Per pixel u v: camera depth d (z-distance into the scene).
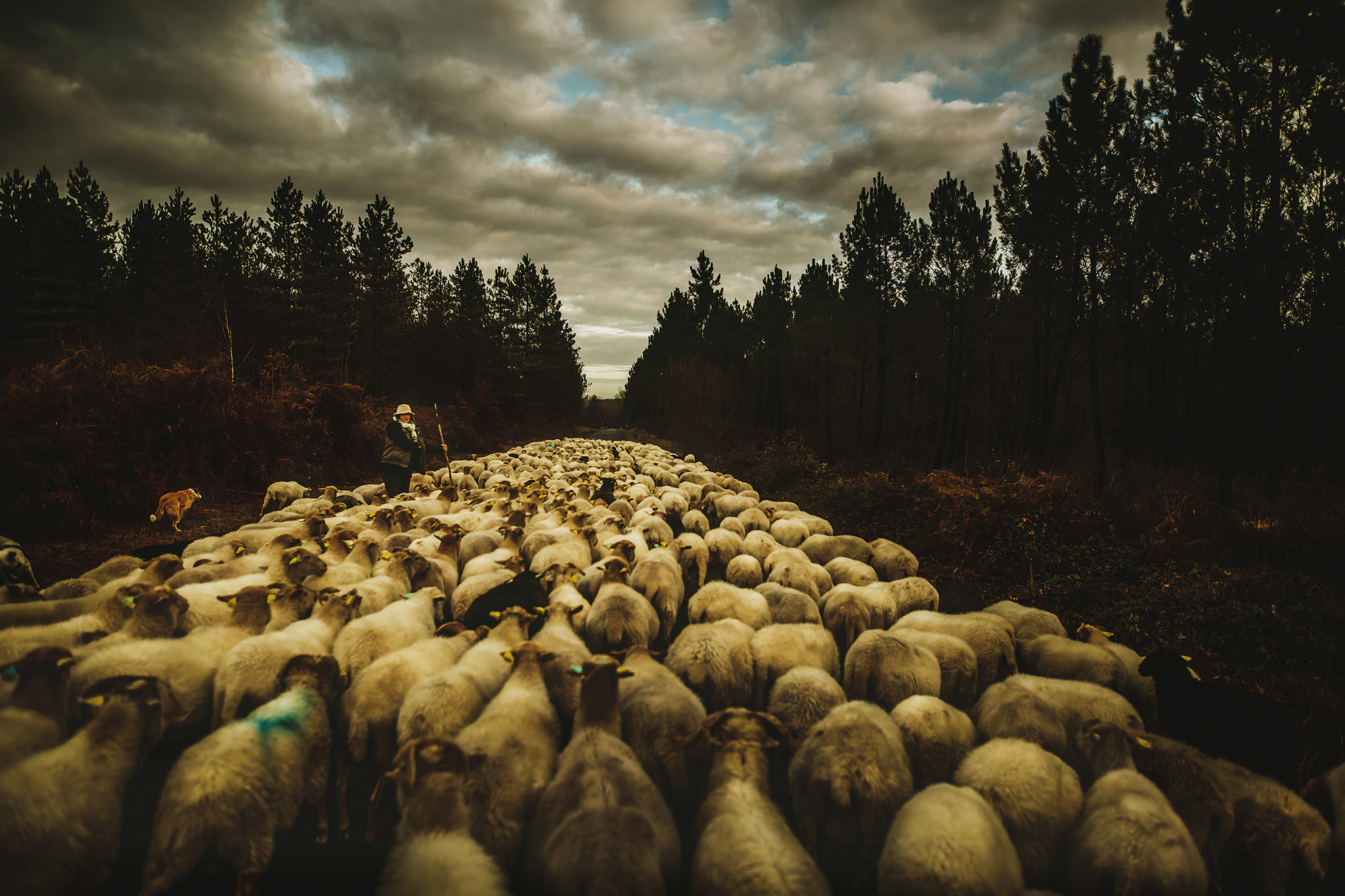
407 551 7.58
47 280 32.06
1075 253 18.22
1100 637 6.36
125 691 3.89
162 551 8.70
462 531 10.55
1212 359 17.17
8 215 36.69
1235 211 12.55
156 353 21.61
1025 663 6.39
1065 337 19.00
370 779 4.78
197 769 3.42
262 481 15.31
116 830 3.54
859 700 5.29
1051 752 4.36
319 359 33.09
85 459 11.20
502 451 37.09
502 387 47.78
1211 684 5.23
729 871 2.94
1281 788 4.07
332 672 4.52
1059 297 19.91
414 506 11.33
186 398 13.78
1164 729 5.27
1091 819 3.51
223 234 42.56
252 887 3.48
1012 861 3.24
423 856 2.88
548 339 61.34
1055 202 17.77
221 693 4.64
